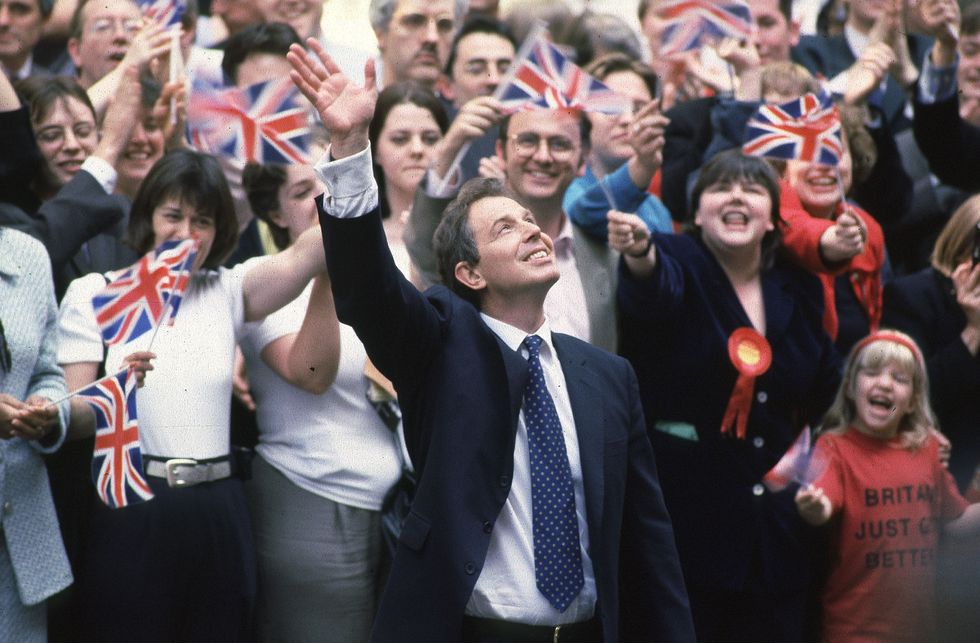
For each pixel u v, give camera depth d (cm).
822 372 1155
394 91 1189
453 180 1145
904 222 1450
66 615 992
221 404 1007
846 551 1134
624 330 1138
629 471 866
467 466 807
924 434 1150
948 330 1244
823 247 1146
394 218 1187
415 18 1398
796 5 1677
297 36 1266
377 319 788
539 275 844
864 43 1599
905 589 1132
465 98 1393
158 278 977
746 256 1139
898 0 1510
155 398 987
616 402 859
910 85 1525
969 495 1165
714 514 1112
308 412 1055
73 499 1002
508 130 1142
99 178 1056
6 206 1017
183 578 979
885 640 1130
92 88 1232
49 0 1411
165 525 978
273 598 1045
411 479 1066
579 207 1156
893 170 1374
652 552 859
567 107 1126
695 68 1423
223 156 1082
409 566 805
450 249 865
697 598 1113
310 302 1030
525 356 847
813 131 1198
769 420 1127
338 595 1045
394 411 1065
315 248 1020
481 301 867
